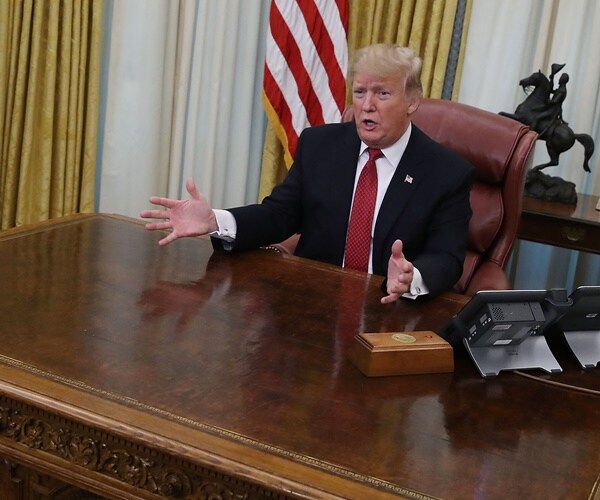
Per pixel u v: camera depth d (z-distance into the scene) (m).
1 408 1.43
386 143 2.52
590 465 1.38
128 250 2.23
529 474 1.32
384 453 1.33
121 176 3.94
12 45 3.63
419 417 1.48
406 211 2.52
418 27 3.80
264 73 3.90
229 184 4.24
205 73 4.02
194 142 4.09
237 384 1.51
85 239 2.28
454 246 2.45
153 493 1.34
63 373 1.47
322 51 3.87
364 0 3.89
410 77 2.45
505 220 2.82
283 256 2.37
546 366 1.77
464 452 1.37
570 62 3.77
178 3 3.90
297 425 1.39
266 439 1.33
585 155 3.52
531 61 3.87
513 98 3.82
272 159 4.10
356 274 2.27
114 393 1.42
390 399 1.53
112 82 3.85
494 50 3.79
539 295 1.75
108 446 1.36
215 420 1.37
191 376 1.52
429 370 1.67
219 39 3.94
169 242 2.26
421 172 2.54
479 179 2.85
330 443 1.34
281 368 1.60
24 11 3.60
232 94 4.09
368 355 1.61
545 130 3.47
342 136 2.66
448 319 1.99
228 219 2.34
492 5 3.77
